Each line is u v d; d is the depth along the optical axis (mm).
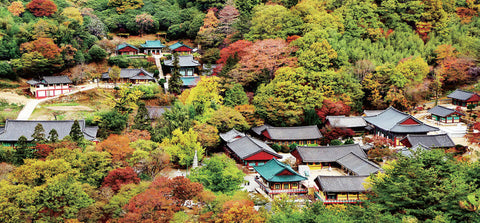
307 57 88812
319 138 77750
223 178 51594
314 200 57125
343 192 56438
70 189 43156
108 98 85750
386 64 92312
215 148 76062
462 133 76938
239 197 44656
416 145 69062
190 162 64688
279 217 41438
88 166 50906
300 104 81938
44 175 46094
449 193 39875
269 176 59219
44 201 41844
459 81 99688
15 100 82438
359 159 65250
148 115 70125
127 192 45000
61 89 88438
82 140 59219
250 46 95750
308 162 69188
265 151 67625
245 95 82875
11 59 91438
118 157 53906
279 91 81812
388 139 74500
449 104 91562
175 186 45156
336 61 93562
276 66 91250
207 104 78375
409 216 38719
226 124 76188
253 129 81062
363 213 41406
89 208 42406
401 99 86875
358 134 81938
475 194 38781
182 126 69625
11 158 54625
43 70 91312
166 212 40938
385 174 51656
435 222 36781
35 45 91250
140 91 82500
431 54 100625
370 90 90438
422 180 41531
